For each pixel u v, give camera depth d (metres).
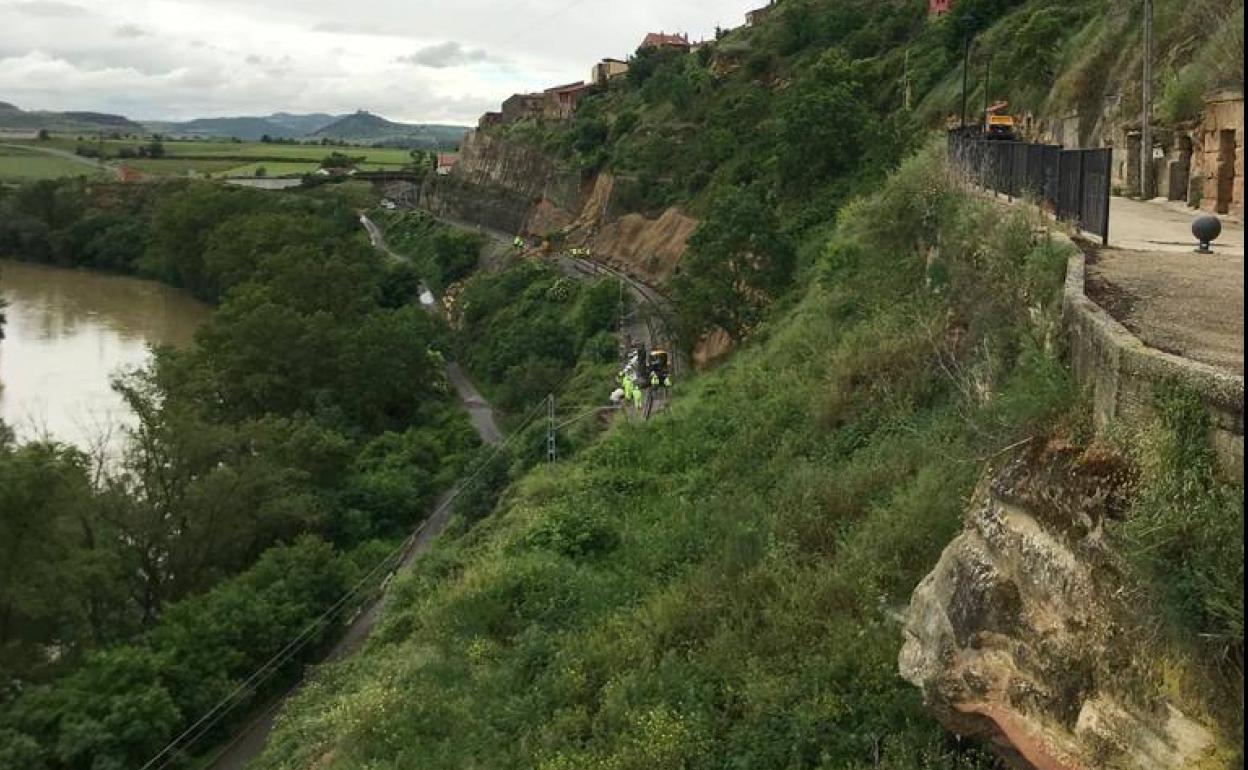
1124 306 8.90
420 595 20.95
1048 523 6.75
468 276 80.00
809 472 14.18
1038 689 6.67
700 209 58.66
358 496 33.66
